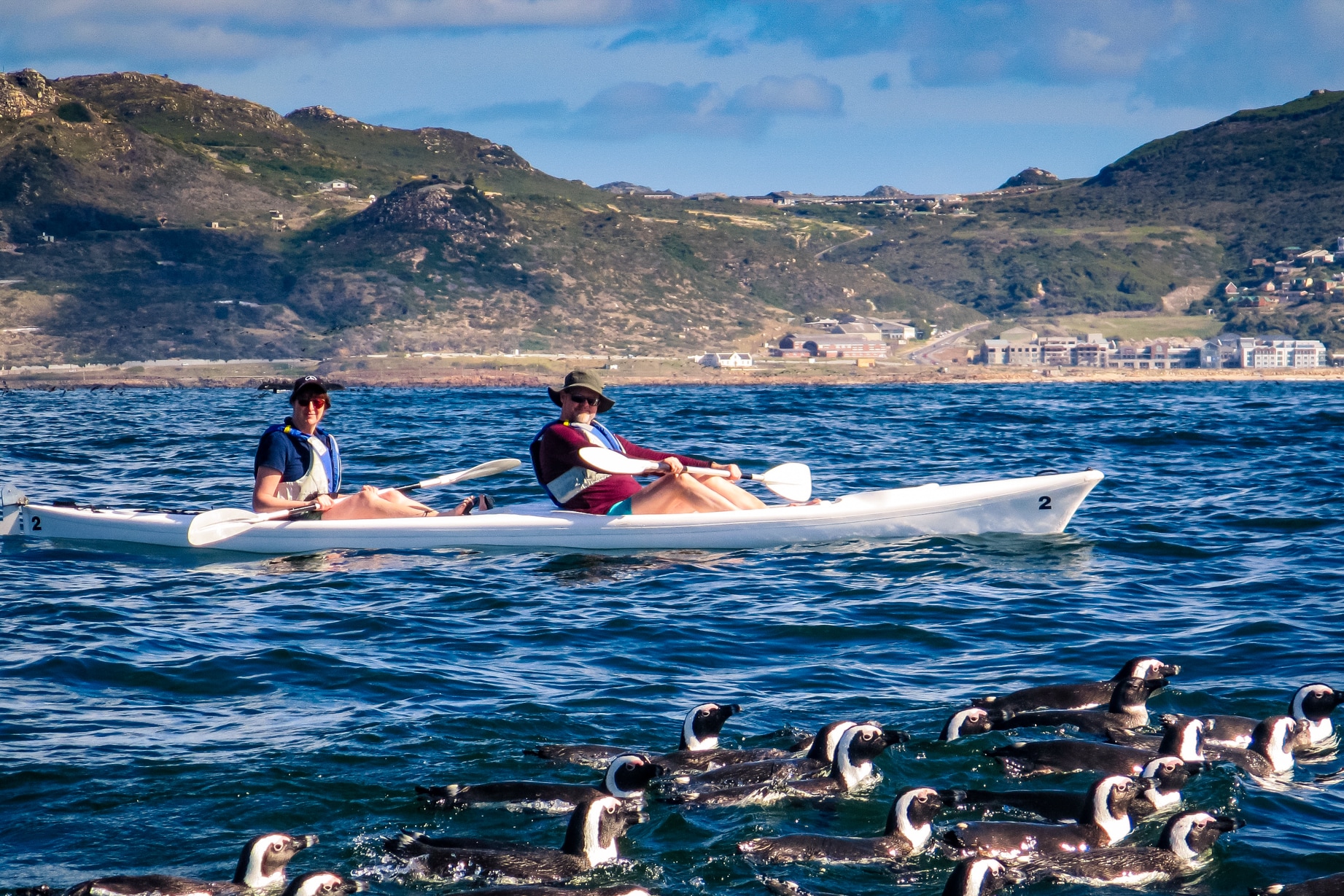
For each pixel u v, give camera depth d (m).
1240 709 11.23
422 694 11.67
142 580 17.25
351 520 19.50
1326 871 8.12
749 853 8.29
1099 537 20.06
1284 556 18.33
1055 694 11.09
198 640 13.64
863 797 9.34
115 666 12.57
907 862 8.28
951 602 15.45
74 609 15.23
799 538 19.47
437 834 8.62
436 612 15.07
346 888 7.64
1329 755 10.23
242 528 19.44
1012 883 8.02
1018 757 9.95
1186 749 9.70
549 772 9.66
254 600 15.85
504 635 13.95
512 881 7.85
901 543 19.50
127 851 8.30
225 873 8.01
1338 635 13.59
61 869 8.02
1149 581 16.67
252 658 12.85
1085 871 8.12
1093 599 15.58
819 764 9.52
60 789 9.23
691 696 11.66
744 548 19.25
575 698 11.56
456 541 19.39
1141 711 10.87
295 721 10.85
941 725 10.76
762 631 14.12
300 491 19.38
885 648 13.41
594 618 14.77
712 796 9.19
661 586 16.55
